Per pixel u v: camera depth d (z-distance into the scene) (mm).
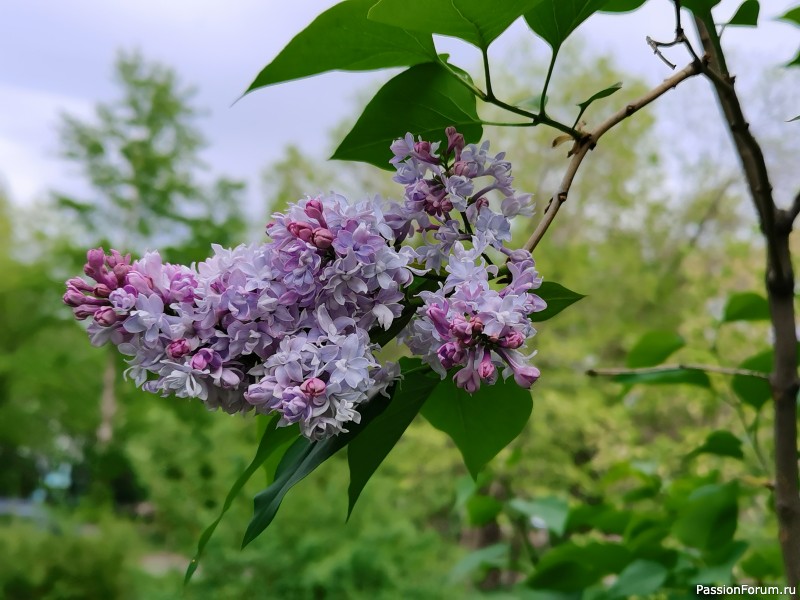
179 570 1822
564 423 2865
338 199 259
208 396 258
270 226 257
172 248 6414
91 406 5953
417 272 251
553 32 300
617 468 618
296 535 1785
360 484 313
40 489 5945
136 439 2109
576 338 3234
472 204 268
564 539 653
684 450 1703
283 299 251
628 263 3535
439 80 319
